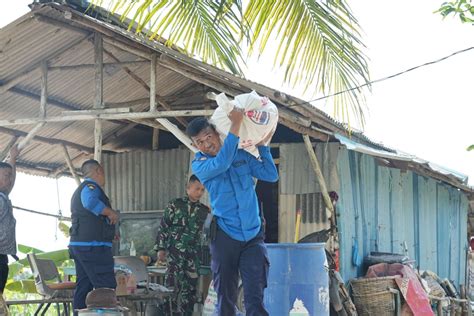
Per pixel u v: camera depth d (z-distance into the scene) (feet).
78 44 30.01
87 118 29.12
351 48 20.13
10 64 29.73
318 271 22.45
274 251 22.43
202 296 32.12
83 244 24.31
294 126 29.22
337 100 21.01
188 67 28.81
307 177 33.32
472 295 52.06
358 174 35.68
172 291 28.14
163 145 38.01
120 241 36.35
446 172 41.45
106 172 38.42
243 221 17.46
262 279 17.44
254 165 17.98
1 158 35.01
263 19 19.45
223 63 21.36
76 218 24.57
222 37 20.98
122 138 38.27
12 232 24.68
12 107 32.58
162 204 37.04
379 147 37.11
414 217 42.98
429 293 35.96
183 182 36.70
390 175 39.99
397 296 31.78
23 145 29.45
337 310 28.96
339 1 19.90
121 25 28.22
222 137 17.76
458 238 50.60
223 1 18.92
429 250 44.98
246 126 17.57
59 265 39.78
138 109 35.35
